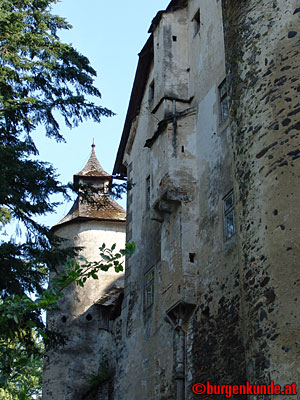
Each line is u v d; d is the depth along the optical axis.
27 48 16.89
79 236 26.98
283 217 9.39
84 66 17.88
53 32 17.97
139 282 18.88
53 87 17.34
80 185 16.78
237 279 13.12
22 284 15.10
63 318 25.20
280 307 8.94
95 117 17.22
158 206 16.27
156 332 16.53
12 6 17.45
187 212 15.52
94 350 24.41
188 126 16.58
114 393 18.83
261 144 10.23
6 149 14.98
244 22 11.55
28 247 15.73
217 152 15.23
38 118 16.72
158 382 15.64
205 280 14.37
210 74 16.44
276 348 8.77
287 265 9.06
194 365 13.88
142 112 21.23
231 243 13.70
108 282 26.03
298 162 9.54
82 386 23.61
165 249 16.03
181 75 17.66
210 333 13.62
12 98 16.62
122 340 19.19
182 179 15.90
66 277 9.12
